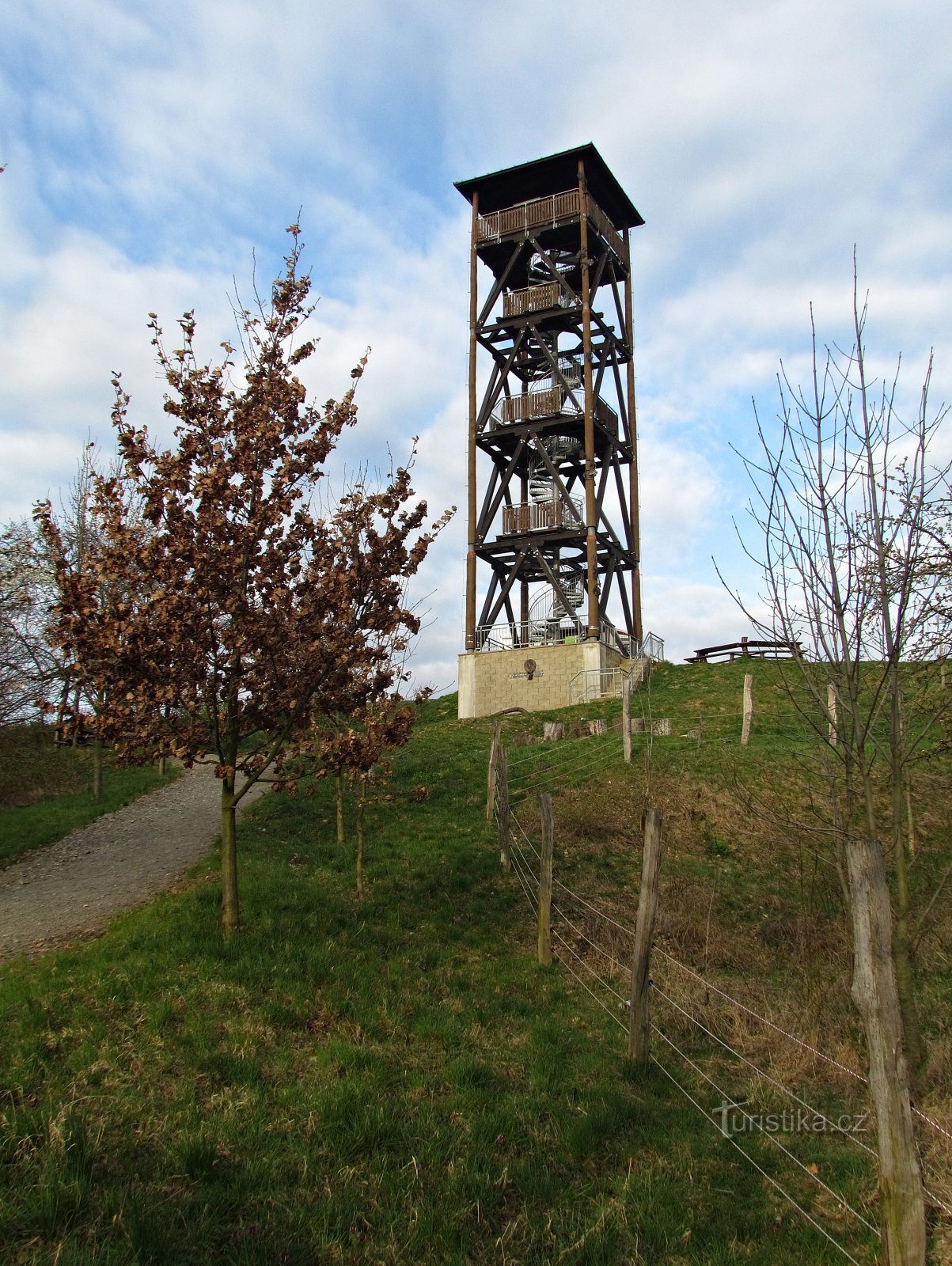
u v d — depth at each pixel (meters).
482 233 38.69
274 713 11.70
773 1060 10.14
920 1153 6.40
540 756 24.62
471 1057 9.16
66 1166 6.20
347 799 21.05
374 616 12.45
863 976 5.34
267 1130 7.25
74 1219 5.85
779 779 21.31
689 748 24.09
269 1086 8.04
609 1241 6.54
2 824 21.33
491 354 38.75
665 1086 9.30
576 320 37.62
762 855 18.12
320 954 11.20
